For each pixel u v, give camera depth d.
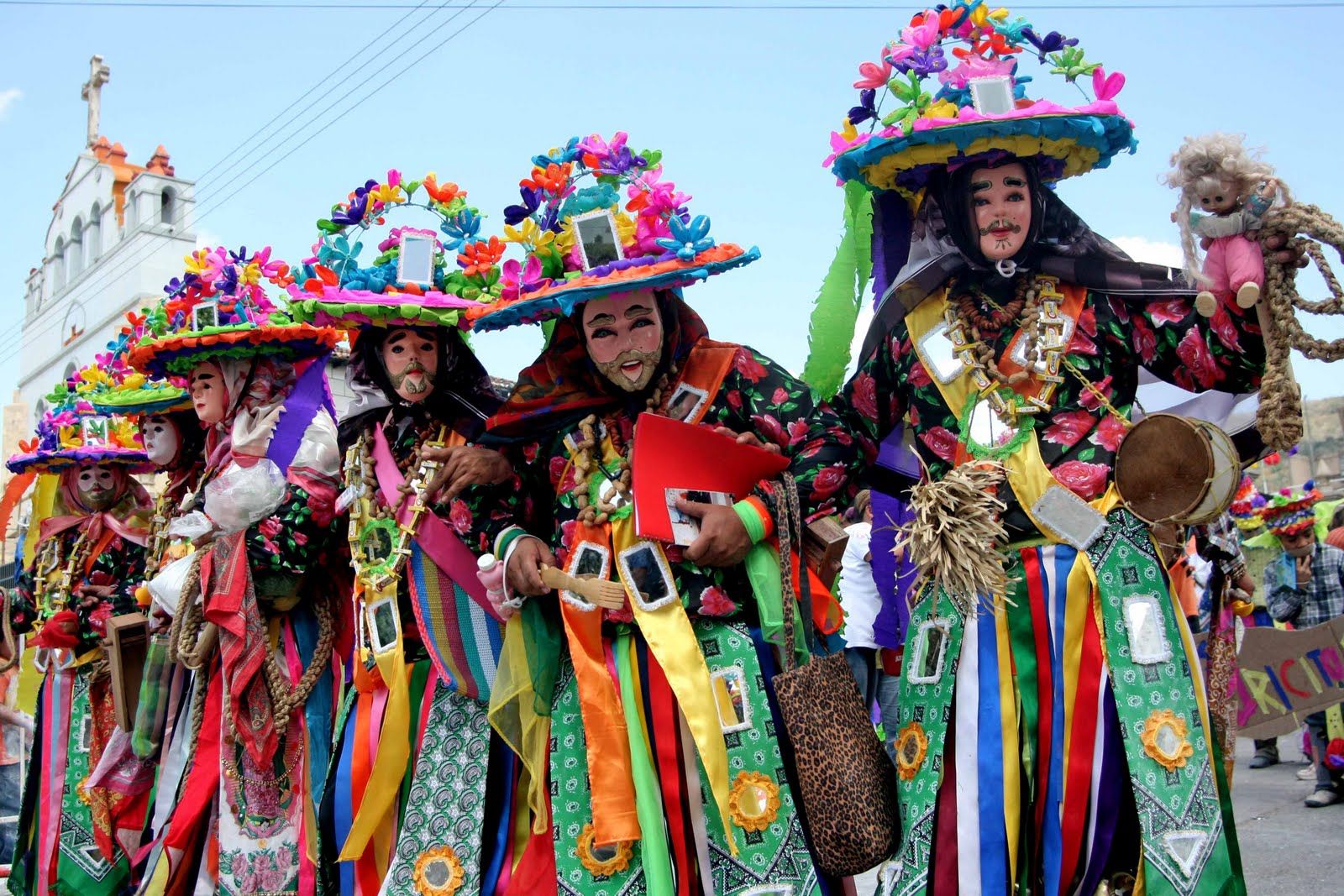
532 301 3.21
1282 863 5.14
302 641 4.04
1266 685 3.97
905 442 3.29
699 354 3.33
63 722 5.27
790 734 2.94
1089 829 2.76
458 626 3.59
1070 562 2.84
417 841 3.45
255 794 3.90
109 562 5.37
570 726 3.25
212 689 4.06
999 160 2.98
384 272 3.72
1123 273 2.97
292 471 3.91
